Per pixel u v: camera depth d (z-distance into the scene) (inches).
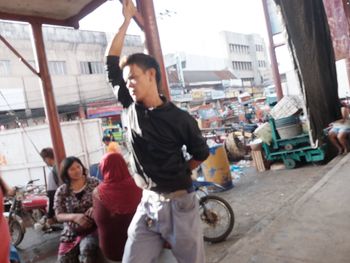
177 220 75.7
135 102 78.1
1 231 73.4
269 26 446.0
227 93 1504.7
